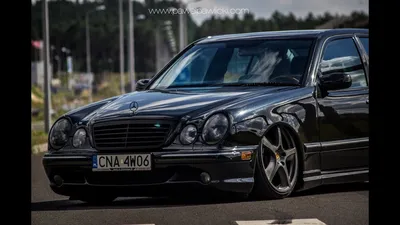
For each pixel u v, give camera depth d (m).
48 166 12.69
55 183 12.73
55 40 167.12
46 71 41.34
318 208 11.66
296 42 13.84
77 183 12.53
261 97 12.45
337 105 13.28
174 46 165.62
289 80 13.23
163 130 12.01
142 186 12.05
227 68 13.71
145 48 175.12
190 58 14.23
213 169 11.74
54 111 71.56
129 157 12.05
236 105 12.12
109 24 173.50
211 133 11.84
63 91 114.44
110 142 12.26
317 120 12.95
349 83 13.29
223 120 11.88
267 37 14.13
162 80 14.07
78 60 169.12
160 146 11.98
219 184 11.77
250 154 11.91
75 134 12.54
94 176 12.35
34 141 34.91
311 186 12.88
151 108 12.35
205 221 10.66
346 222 10.49
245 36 14.34
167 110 12.22
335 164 13.23
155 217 11.09
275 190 12.31
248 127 11.97
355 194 13.20
